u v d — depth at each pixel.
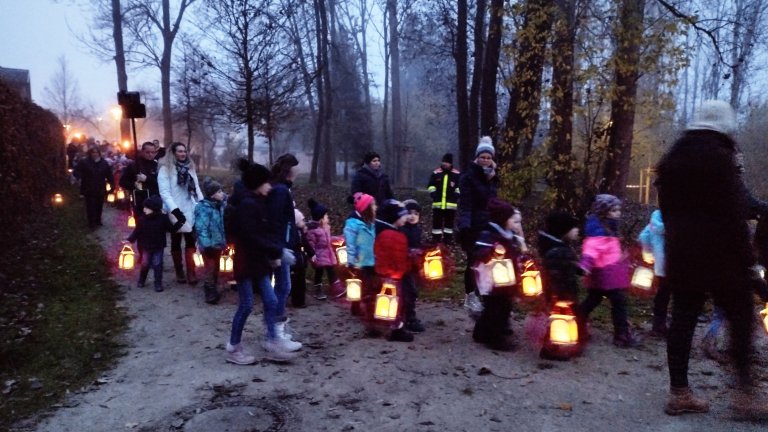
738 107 22.53
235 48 13.48
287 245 6.61
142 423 4.48
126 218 15.81
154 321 7.24
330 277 8.41
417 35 25.72
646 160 22.12
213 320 7.24
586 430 4.13
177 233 9.12
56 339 6.46
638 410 4.42
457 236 6.74
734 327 4.09
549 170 11.68
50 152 19.80
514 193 12.12
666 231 4.19
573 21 11.03
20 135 13.28
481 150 6.52
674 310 4.27
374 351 5.92
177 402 4.84
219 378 5.32
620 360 5.50
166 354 6.05
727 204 3.91
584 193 11.73
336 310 7.68
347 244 6.58
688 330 4.22
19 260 10.38
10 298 8.01
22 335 6.50
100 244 12.29
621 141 12.28
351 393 4.91
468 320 7.04
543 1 11.04
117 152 25.80
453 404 4.63
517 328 6.64
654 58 10.88
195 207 8.25
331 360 5.70
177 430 4.34
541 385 4.95
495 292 5.80
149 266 8.92
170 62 31.62
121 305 7.97
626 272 5.89
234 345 5.67
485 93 15.38
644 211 15.66
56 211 16.97
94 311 7.59
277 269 6.12
